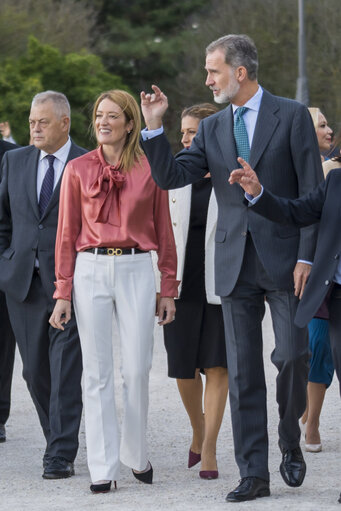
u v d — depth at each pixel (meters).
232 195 11.61
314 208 11.11
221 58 11.52
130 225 12.00
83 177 12.08
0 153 15.11
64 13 84.38
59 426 12.89
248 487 11.17
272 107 11.56
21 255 13.43
